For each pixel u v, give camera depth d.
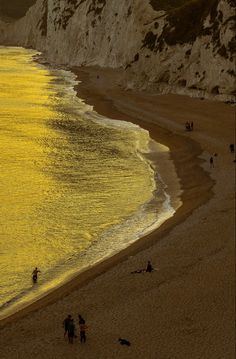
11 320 46.75
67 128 127.94
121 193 81.56
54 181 86.44
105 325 45.38
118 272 55.41
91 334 43.97
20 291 53.44
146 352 41.59
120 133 122.44
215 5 161.00
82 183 86.06
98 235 66.62
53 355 40.91
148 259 58.06
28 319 46.69
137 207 75.88
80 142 114.19
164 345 42.53
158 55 173.00
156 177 89.75
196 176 88.75
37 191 81.12
